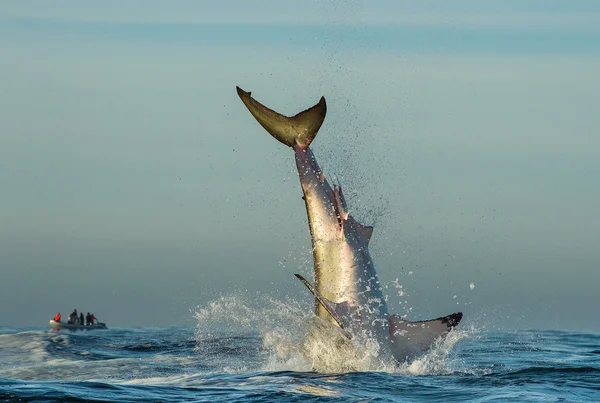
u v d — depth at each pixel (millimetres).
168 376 41062
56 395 31953
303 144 40844
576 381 37000
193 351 57625
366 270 39656
